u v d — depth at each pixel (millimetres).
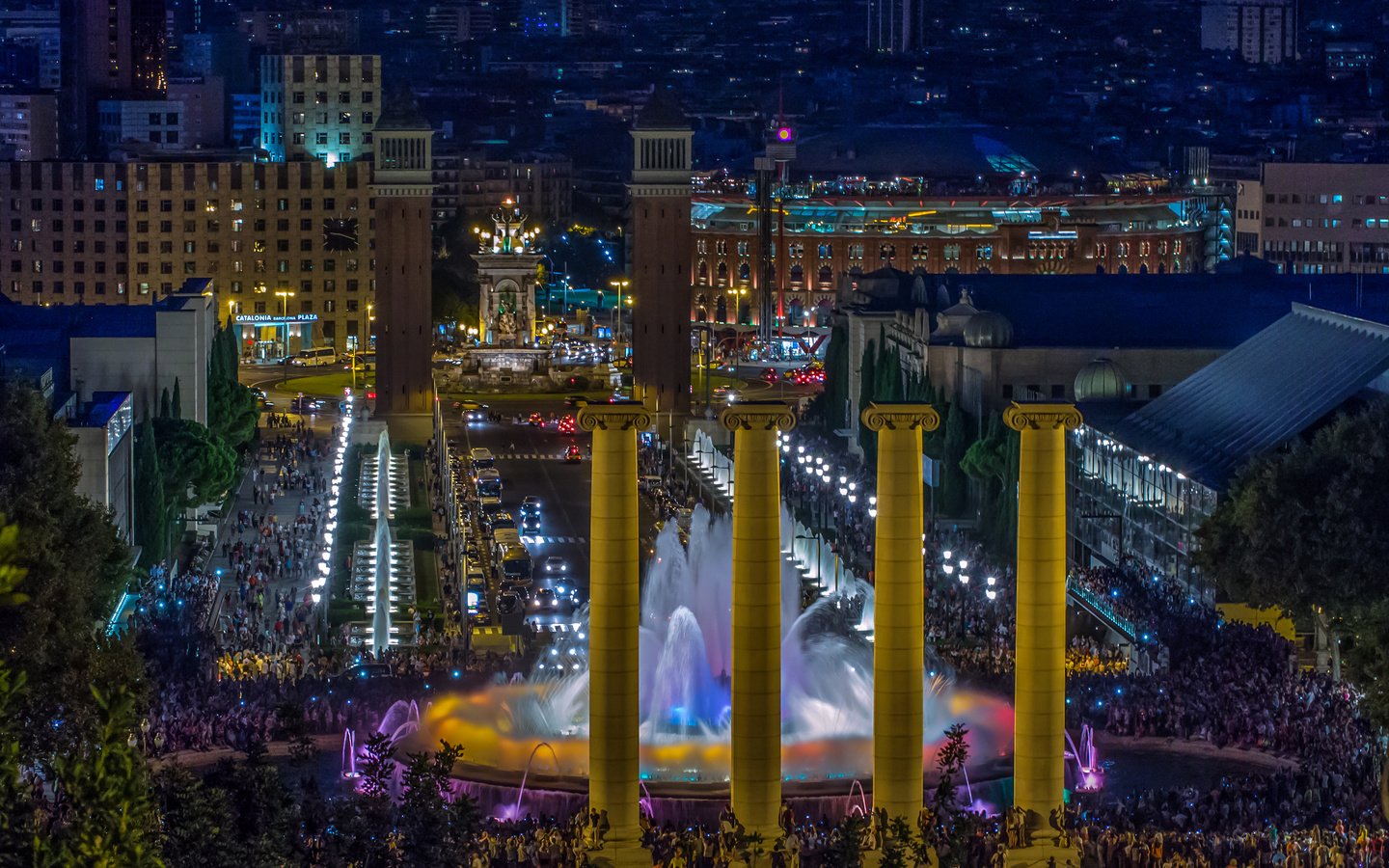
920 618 176500
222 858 159125
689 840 183500
